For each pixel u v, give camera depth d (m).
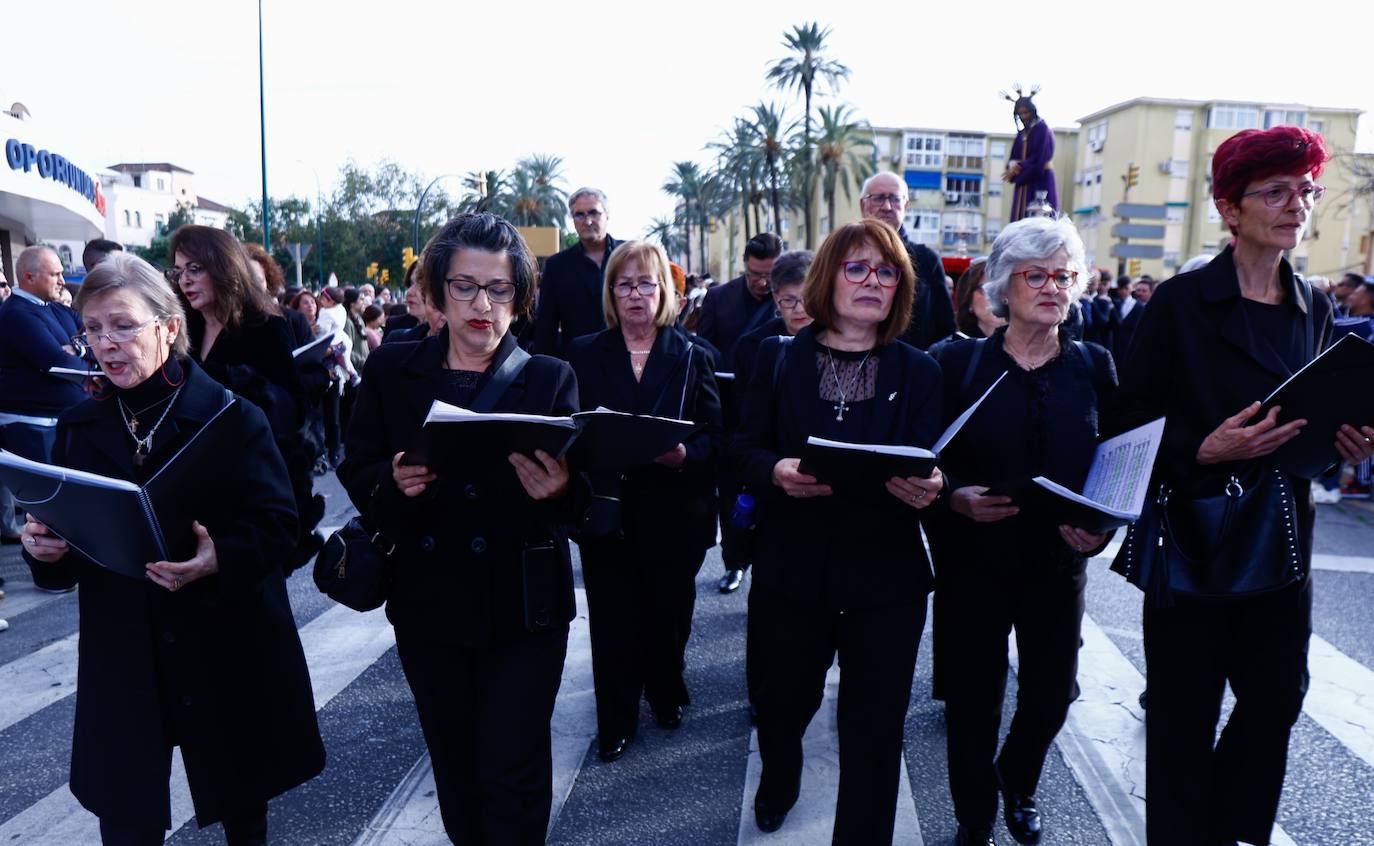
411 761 3.40
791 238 66.69
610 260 3.55
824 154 42.75
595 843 2.88
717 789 3.21
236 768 2.42
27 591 5.34
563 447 2.04
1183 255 48.75
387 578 2.31
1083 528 2.31
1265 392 2.30
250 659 2.44
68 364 5.42
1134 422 2.52
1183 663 2.39
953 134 58.69
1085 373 2.66
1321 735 3.56
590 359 3.56
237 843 2.61
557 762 3.41
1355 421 2.09
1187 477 2.37
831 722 3.78
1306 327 2.35
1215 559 2.30
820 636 2.60
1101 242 50.47
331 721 3.73
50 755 3.43
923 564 2.50
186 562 2.17
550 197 63.06
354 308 11.20
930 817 3.05
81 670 2.31
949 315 4.59
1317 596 5.27
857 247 2.49
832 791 3.20
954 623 2.67
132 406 2.30
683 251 90.31
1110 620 4.89
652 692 3.66
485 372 2.30
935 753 3.51
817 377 2.57
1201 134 47.94
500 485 2.26
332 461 10.09
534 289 2.38
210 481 2.20
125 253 2.31
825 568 2.46
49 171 13.41
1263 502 2.29
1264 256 2.35
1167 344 2.46
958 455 2.68
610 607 3.34
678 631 3.59
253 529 2.31
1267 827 2.42
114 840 2.29
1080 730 3.63
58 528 2.05
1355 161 25.48
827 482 2.26
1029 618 2.67
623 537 3.27
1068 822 2.99
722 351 5.54
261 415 2.45
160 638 2.29
